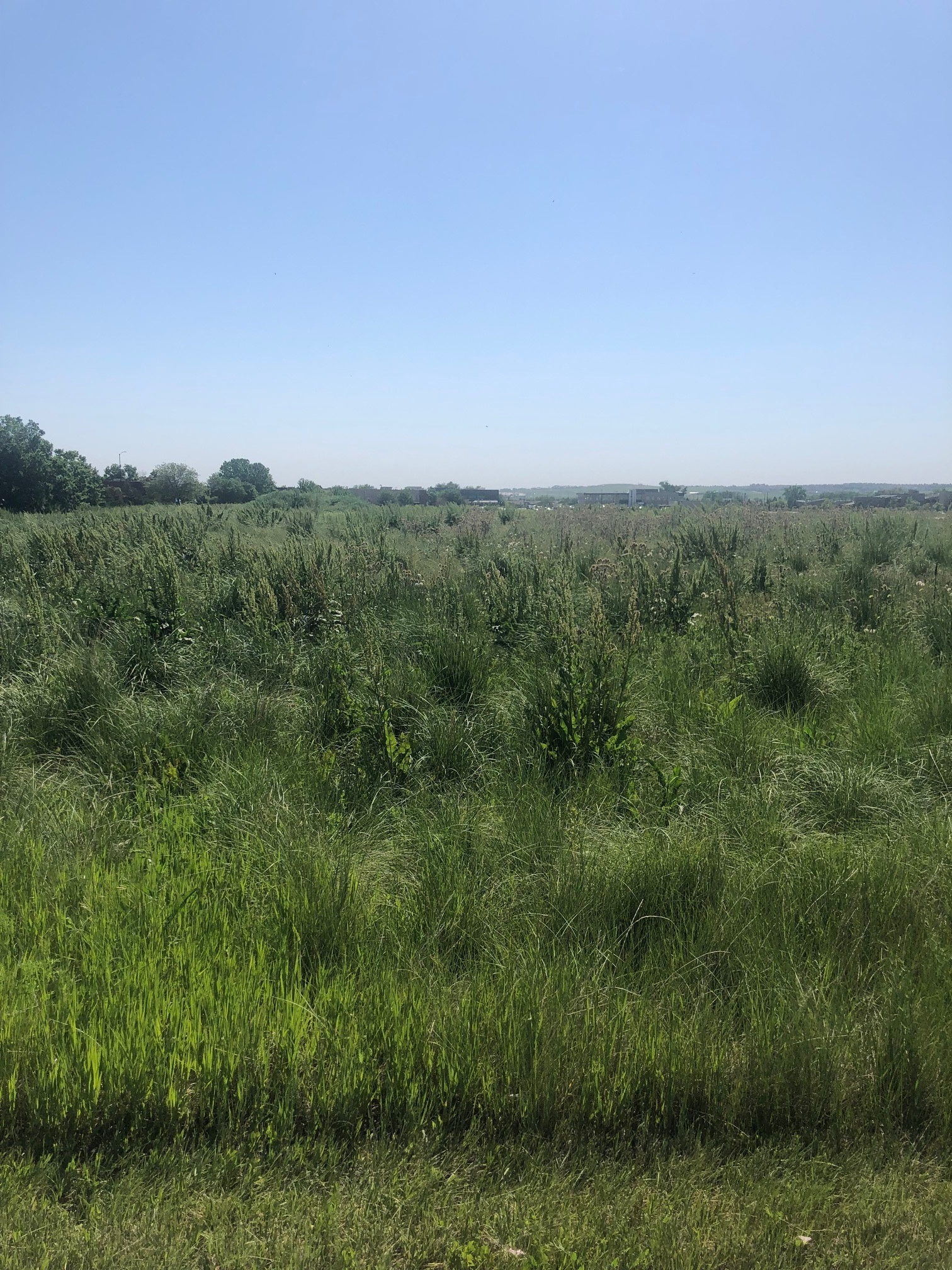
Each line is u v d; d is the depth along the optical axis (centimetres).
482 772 561
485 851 443
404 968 348
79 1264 222
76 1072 276
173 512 2486
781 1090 286
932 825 495
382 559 1272
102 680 652
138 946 340
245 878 404
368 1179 253
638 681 723
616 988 334
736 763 571
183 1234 233
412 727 598
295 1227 236
